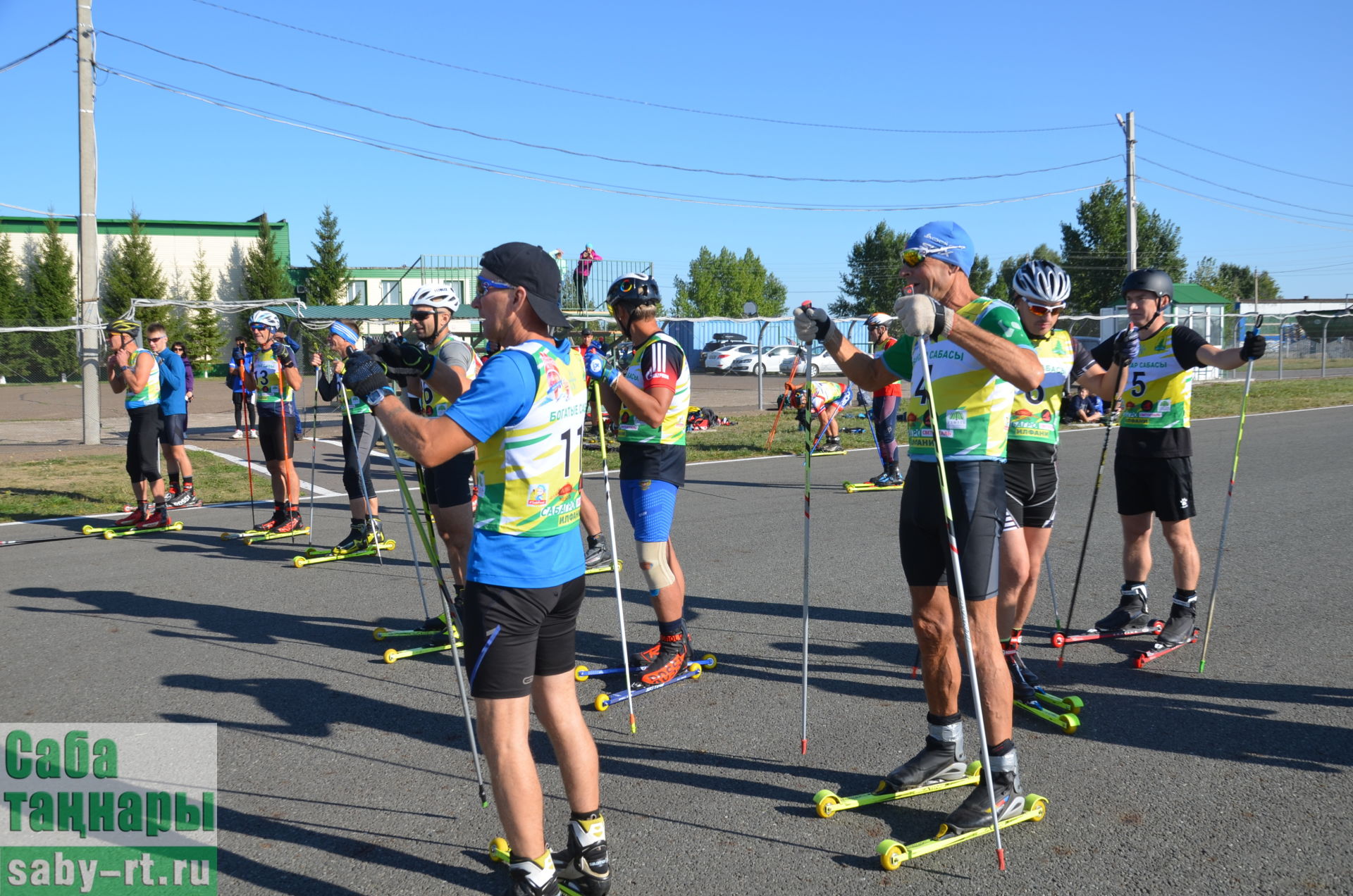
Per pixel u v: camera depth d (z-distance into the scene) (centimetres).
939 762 343
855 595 618
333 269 4844
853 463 1275
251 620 581
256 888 288
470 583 263
